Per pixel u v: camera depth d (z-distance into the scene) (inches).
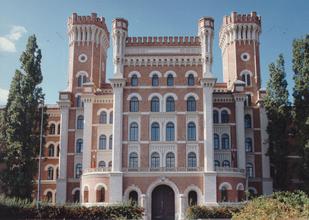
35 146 2352.4
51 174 3009.4
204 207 1934.1
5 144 2306.8
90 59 3073.3
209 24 2652.6
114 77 2596.0
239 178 2458.2
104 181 2443.4
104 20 3203.7
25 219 1722.4
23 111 2352.4
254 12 3090.6
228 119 2778.1
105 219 1733.5
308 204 896.3
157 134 2544.3
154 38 2684.5
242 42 3063.5
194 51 2657.5
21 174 2231.8
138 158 2503.7
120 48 2655.0
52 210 1740.9
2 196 1893.5
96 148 2738.7
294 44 2363.4
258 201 1017.5
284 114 2455.7
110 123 2775.6
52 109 3132.4
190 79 2620.6
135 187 2418.8
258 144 2815.0
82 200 2492.6
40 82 2491.4
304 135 2226.9
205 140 2493.8
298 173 2245.3
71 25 3134.8
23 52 2497.5
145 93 2603.3
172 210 2426.2
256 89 2967.5
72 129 2883.9
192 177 2420.0
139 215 1786.4
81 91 2999.5
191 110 2571.4
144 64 2652.6
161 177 2422.5
